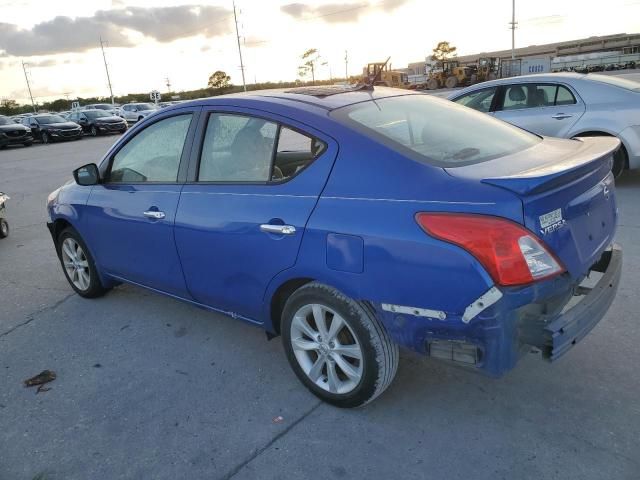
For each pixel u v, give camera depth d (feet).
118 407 10.48
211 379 11.25
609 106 22.90
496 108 25.89
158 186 12.21
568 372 10.46
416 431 9.17
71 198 14.80
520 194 7.47
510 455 8.46
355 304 8.91
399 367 11.04
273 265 9.80
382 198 8.47
